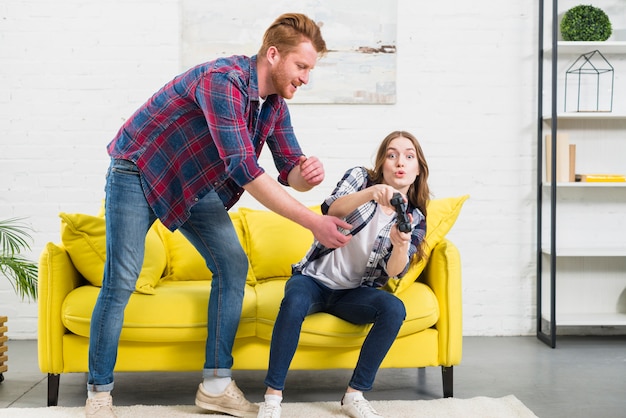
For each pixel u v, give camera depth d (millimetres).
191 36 3545
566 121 3688
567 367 3027
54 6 3541
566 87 3680
